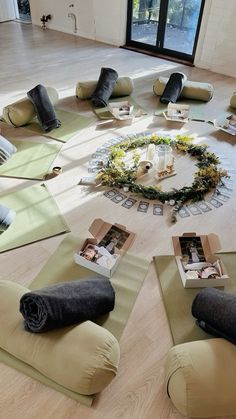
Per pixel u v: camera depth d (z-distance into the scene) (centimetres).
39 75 510
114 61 571
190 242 228
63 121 384
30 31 707
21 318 171
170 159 301
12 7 758
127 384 167
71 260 225
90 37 672
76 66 547
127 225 255
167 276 217
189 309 199
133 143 335
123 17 598
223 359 150
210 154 323
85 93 427
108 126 376
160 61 578
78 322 167
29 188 286
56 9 685
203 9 508
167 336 187
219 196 283
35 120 382
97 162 320
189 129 374
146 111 409
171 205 273
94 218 260
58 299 158
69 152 333
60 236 244
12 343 164
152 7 564
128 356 178
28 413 155
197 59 554
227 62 525
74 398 159
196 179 291
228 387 143
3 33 691
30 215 259
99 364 149
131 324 191
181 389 144
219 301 170
